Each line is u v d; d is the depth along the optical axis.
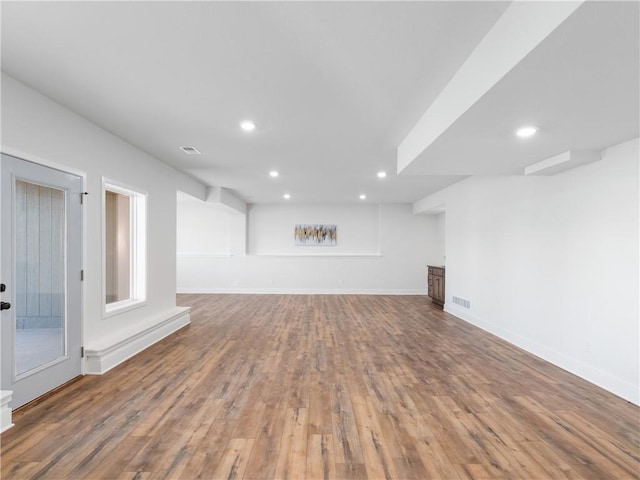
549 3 1.37
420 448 2.08
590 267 3.16
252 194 7.55
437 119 2.62
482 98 1.96
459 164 3.51
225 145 3.86
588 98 1.97
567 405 2.67
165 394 2.79
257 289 8.95
